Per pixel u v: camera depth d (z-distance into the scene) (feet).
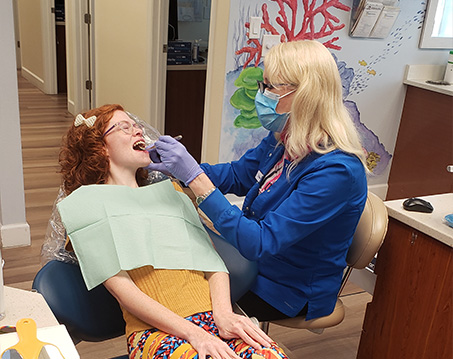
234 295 5.22
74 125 5.00
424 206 5.67
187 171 4.88
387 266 6.01
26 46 22.06
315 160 4.90
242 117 10.74
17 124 8.70
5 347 3.05
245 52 10.25
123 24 13.51
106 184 4.97
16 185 9.02
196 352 4.14
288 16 10.36
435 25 12.08
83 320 4.53
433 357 5.62
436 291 5.48
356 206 4.95
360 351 6.59
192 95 13.48
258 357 4.10
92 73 16.03
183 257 4.75
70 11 16.60
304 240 5.14
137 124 5.57
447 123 11.57
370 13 10.89
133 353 4.38
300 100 4.76
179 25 15.72
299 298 5.29
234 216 4.83
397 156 12.91
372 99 12.10
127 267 4.41
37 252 9.19
